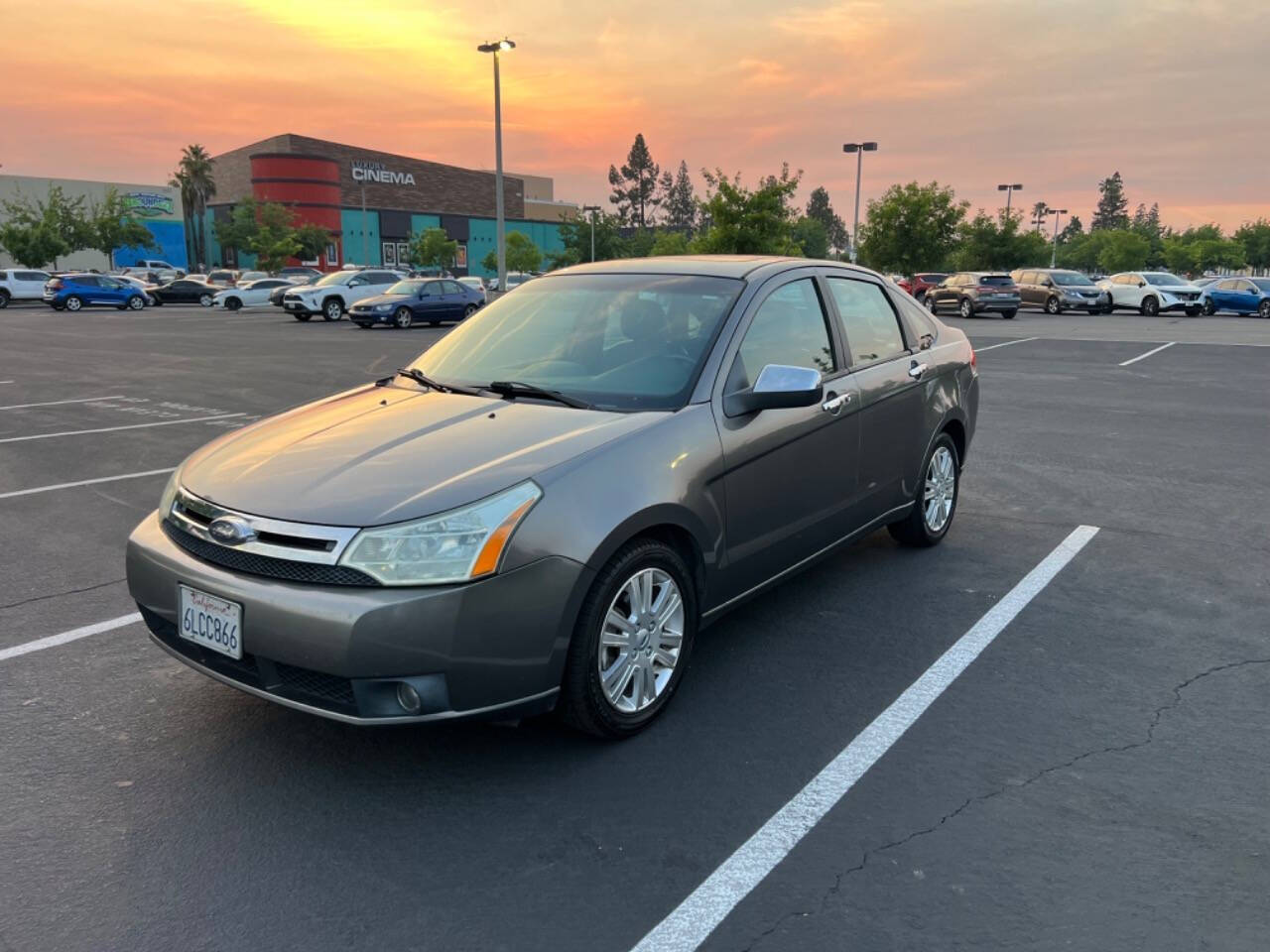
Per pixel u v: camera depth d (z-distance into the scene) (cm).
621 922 248
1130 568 525
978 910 251
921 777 316
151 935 244
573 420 348
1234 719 354
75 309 4000
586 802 303
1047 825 289
